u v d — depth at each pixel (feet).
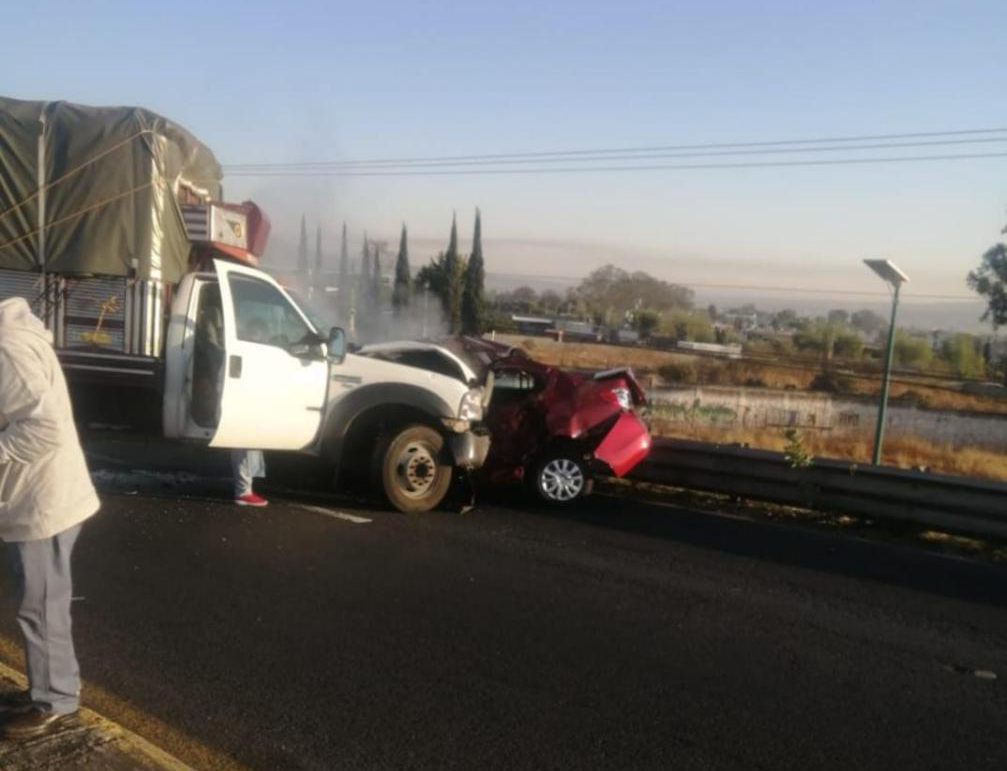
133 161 33.01
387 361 32.45
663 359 143.43
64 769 12.92
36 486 13.46
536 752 15.53
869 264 48.91
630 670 19.34
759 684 19.06
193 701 16.66
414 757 15.12
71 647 14.23
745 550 30.09
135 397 33.06
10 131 32.60
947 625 23.63
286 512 31.04
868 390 130.62
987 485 32.68
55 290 33.04
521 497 36.65
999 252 150.51
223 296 29.63
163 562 24.75
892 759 16.15
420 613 22.04
